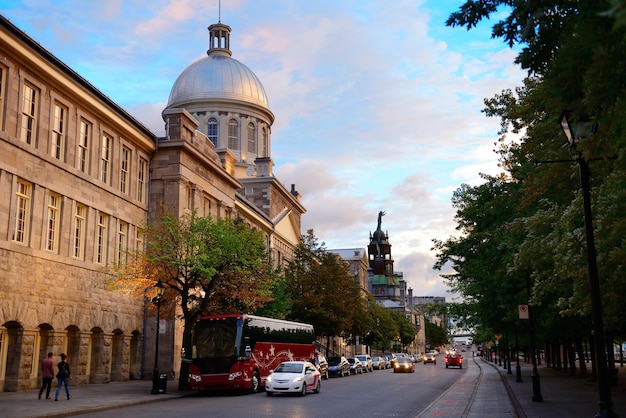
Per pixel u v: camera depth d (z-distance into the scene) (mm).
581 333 37500
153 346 39750
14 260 27312
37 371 29562
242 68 88875
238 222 40250
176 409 21859
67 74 31781
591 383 34875
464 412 20797
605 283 16500
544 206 22594
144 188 41188
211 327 30500
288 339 37781
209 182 47094
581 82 8680
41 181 29766
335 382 42562
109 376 35375
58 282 30641
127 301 37875
